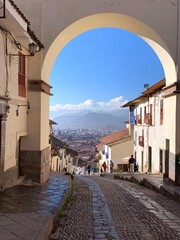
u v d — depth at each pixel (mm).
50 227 6062
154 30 12242
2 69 9289
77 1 12156
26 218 6211
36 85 12133
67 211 8250
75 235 5969
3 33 9242
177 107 12414
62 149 37344
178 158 12352
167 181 13422
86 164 57188
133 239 5707
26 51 11852
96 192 11977
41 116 12344
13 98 10422
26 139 12234
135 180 16328
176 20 12312
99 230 6305
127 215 7727
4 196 9031
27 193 9664
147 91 23672
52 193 9812
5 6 7684
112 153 36156
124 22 12805
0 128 9398
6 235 5141
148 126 26047
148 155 26000
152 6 12250
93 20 12609
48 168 14039
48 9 12227
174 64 12312
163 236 5914
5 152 9891
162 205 9203
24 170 12195
